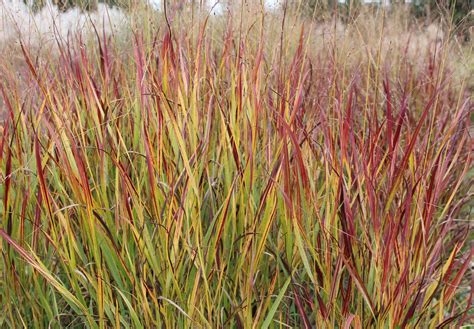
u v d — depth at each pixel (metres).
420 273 1.89
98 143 2.01
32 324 1.98
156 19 2.66
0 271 1.90
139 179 2.00
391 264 1.77
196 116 1.92
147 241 1.72
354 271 1.65
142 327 1.70
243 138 2.10
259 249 1.76
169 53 2.22
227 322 1.80
